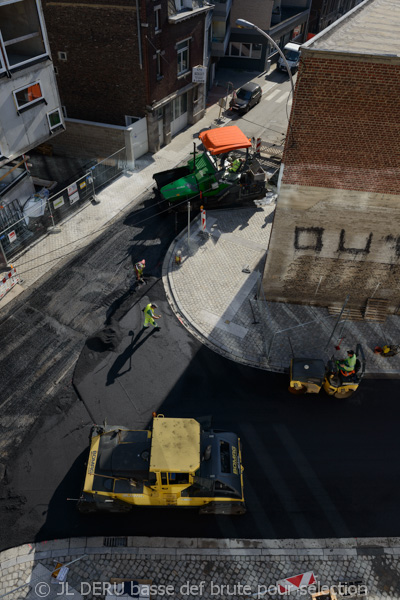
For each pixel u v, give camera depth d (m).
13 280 19.25
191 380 16.39
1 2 17.09
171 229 22.98
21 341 17.33
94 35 24.98
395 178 15.02
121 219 23.50
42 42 19.39
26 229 21.98
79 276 20.16
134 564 11.99
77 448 14.27
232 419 15.27
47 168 27.72
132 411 15.30
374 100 13.39
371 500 13.44
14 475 13.59
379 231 16.62
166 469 11.07
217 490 12.37
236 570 11.98
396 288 18.44
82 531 12.55
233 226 23.52
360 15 17.91
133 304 19.08
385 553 12.40
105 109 28.22
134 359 16.95
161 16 24.59
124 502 12.48
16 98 19.03
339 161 14.91
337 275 18.38
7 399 15.46
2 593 11.38
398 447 14.77
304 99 13.73
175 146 30.17
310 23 48.53
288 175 15.52
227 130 24.09
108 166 26.36
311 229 16.95
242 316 18.81
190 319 18.50
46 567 11.86
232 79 39.75
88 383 16.05
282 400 15.99
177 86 28.89
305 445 14.68
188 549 12.32
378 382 16.67
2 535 12.38
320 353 17.48
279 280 18.88
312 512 13.13
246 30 38.56
